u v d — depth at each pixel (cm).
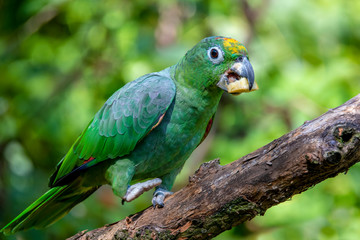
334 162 378
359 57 983
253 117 953
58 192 554
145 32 908
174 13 927
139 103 523
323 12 941
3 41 970
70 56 982
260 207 427
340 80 929
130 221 480
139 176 558
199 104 526
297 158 399
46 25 1005
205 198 440
